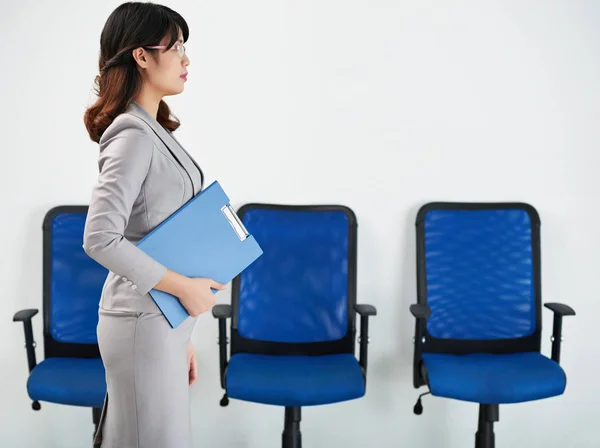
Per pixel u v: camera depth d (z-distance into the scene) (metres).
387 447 3.08
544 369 2.48
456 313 2.78
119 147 1.53
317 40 2.87
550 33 2.87
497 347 2.78
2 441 3.06
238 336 2.75
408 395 3.05
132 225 1.61
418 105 2.91
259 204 2.82
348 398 2.40
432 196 2.95
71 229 2.76
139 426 1.65
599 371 3.05
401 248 2.97
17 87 2.85
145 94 1.66
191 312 1.63
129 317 1.62
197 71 2.87
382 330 3.02
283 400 2.36
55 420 3.04
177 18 1.68
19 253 2.93
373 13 2.86
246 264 1.73
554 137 2.92
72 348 2.74
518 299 2.78
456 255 2.79
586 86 2.90
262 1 2.85
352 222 2.81
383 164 2.94
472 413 3.04
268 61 2.88
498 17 2.87
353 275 2.78
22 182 2.90
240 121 2.91
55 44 2.83
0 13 2.80
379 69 2.89
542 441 3.08
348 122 2.92
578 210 2.96
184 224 1.60
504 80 2.90
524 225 2.81
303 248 2.77
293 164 2.93
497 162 2.93
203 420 3.05
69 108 2.86
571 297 3.00
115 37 1.62
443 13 2.87
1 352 2.99
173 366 1.65
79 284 2.74
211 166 2.93
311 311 2.75
